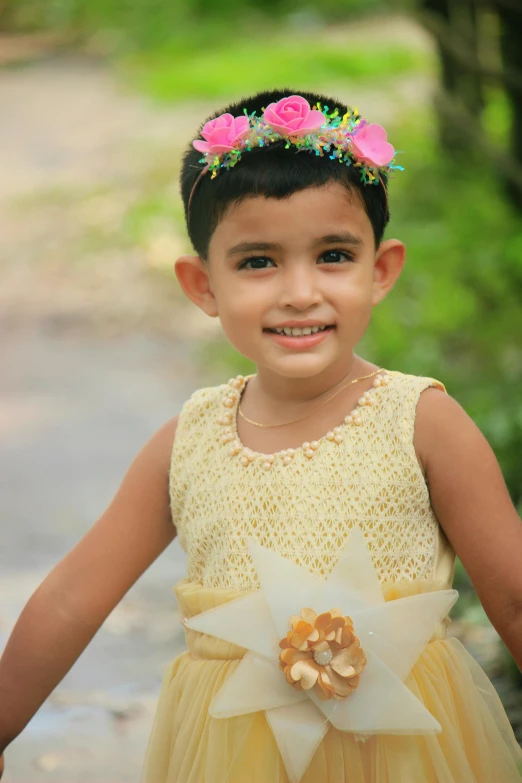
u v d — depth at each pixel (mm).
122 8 24203
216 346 10289
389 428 2766
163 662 4922
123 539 2992
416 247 10430
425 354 8039
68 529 6648
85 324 11188
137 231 13102
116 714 4402
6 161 16438
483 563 2691
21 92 20703
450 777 2615
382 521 2717
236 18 22875
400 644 2646
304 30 21953
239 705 2654
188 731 2752
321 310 2715
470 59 10695
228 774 2670
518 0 8727
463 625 4852
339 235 2707
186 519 2924
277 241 2689
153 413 8820
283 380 2852
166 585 5812
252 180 2682
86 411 8945
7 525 6742
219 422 2934
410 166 12414
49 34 25078
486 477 2705
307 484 2770
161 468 3002
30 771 3941
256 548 2729
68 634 2953
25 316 11469
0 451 8133
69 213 13938
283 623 2662
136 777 3875
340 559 2684
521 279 9500
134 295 11719
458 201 11328
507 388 7062
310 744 2611
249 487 2820
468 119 11312
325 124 2725
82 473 7625
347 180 2717
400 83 16812
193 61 20625
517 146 9719
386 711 2607
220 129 2725
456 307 9148
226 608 2715
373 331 8836
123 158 15727
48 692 2984
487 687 2854
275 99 3033
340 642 2588
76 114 18656
